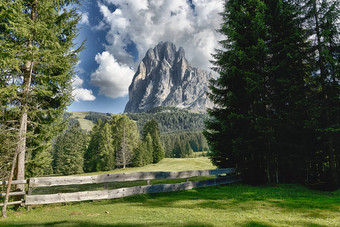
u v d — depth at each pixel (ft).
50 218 19.92
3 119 28.53
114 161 173.06
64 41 34.83
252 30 43.16
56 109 32.99
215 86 47.37
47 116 33.55
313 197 30.19
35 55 26.40
